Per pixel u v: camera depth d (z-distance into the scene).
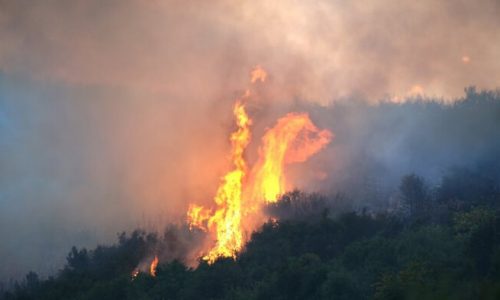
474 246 63.06
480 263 61.72
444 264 62.03
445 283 56.59
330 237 79.75
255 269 76.31
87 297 79.81
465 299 54.75
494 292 53.97
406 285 58.59
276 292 68.94
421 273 59.81
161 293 76.56
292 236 82.25
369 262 69.19
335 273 66.38
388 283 60.00
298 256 77.94
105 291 78.94
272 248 80.38
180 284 77.88
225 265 77.44
